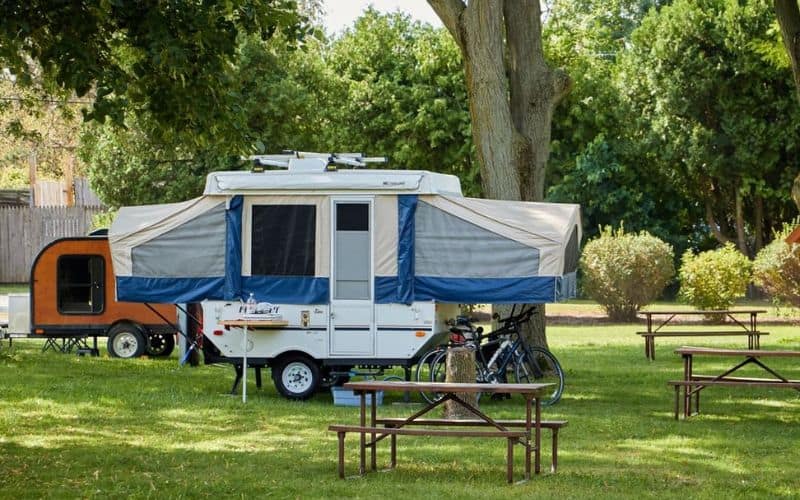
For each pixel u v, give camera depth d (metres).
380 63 37.44
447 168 38.03
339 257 14.52
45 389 15.31
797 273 27.67
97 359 19.77
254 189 14.61
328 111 31.80
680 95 36.78
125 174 30.05
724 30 36.03
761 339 24.81
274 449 10.89
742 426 12.55
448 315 15.30
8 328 20.94
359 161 15.23
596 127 40.03
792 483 9.32
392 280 14.40
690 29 36.66
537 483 9.13
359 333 14.48
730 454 10.72
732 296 28.80
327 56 38.19
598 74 39.81
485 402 14.57
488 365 14.30
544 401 14.67
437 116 36.31
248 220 14.73
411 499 8.49
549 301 13.92
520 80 17.91
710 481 9.36
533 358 14.98
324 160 14.80
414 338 14.38
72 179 43.44
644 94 38.91
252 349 14.73
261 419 12.89
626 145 39.03
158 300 14.91
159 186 30.39
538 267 13.96
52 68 10.24
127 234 14.93
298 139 28.25
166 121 10.59
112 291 20.22
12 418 12.73
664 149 37.94
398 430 9.16
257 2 10.44
